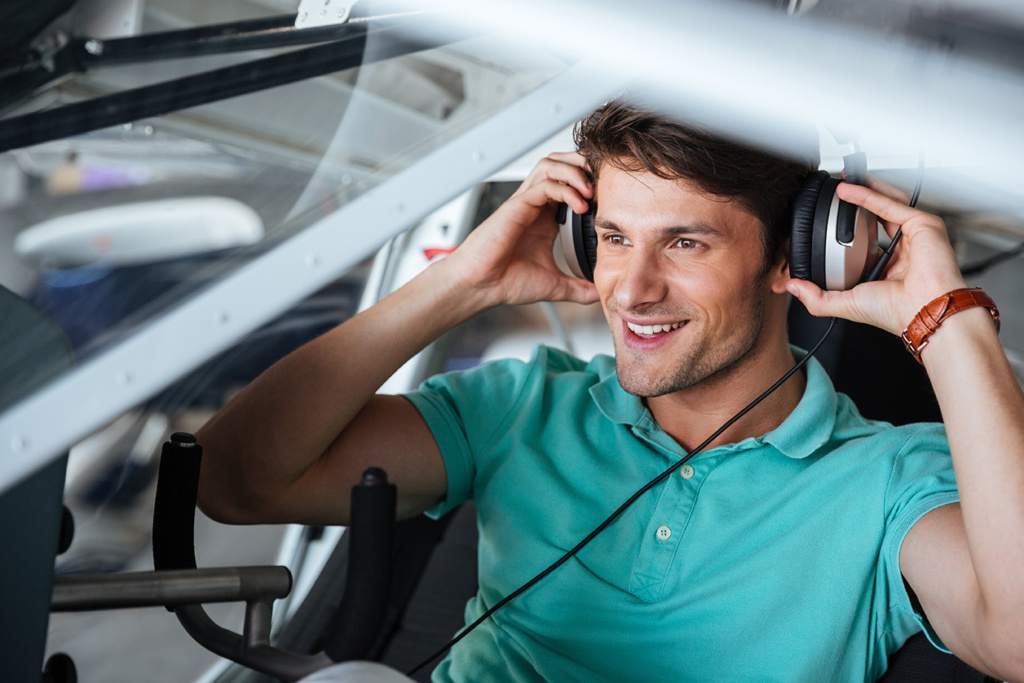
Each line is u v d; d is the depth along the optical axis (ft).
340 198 2.22
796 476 3.67
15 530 2.15
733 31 2.23
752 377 3.81
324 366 3.78
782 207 3.46
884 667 3.51
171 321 2.05
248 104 2.22
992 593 2.77
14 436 1.92
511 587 3.92
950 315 3.12
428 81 2.22
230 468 3.70
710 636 3.53
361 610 2.00
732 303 3.54
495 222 3.91
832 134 3.00
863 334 4.88
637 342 3.63
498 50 2.24
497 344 7.77
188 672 6.15
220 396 7.20
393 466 4.04
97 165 2.21
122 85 2.22
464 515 5.39
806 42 2.27
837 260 3.38
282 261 2.15
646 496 3.80
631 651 3.64
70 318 2.05
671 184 3.37
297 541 6.94
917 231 3.28
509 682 3.78
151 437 6.88
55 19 2.16
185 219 2.19
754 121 2.98
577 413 4.18
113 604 2.22
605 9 2.18
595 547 3.79
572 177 3.78
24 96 2.18
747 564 3.54
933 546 3.18
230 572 2.37
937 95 2.36
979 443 2.90
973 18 2.23
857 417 4.05
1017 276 6.00
